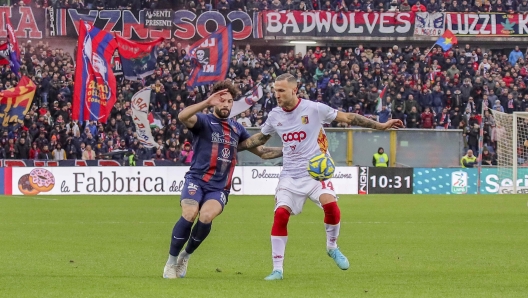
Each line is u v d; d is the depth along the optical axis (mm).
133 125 48969
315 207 34906
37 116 48781
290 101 13242
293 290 11734
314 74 53469
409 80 52125
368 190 45875
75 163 45938
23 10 54281
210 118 13359
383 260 16578
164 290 11625
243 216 29234
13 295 11125
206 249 18906
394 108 50719
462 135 49531
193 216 12930
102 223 26359
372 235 22391
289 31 57781
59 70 51094
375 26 58125
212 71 50188
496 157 50125
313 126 13438
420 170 46188
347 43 59281
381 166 46344
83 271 14609
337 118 13461
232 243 20328
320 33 57906
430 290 11867
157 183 44562
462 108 51938
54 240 20875
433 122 51188
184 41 56875
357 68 52562
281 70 53031
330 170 13383
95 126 48375
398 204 36344
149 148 48125
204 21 56688
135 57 49094
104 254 17672
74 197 41344
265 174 44844
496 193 46688
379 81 52875
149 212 31297
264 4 58125
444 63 54344
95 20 55438
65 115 48906
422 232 23312
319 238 21641
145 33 56031
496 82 53062
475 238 21547
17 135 47438
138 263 15992
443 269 15000
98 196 42438
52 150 47594
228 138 13367
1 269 14844
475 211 32031
